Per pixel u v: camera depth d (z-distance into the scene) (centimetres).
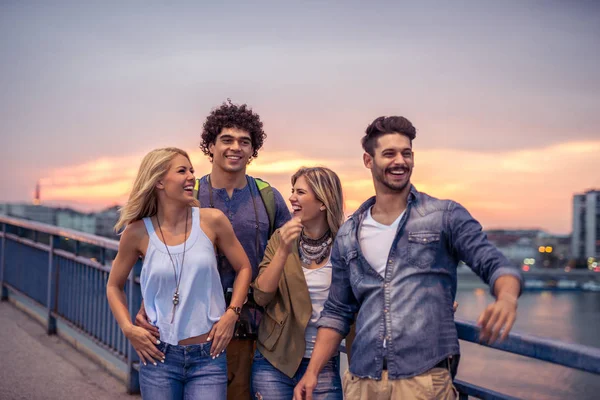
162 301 243
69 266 566
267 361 262
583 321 11012
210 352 243
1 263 814
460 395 213
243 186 292
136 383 427
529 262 17050
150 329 243
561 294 14475
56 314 591
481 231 192
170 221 248
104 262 485
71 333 572
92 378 462
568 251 17550
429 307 194
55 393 425
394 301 196
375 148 204
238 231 286
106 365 488
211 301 247
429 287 195
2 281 803
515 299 168
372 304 202
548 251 17638
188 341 241
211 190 288
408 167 201
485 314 169
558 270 16775
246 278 258
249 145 285
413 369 191
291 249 260
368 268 205
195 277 241
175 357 240
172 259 242
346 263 213
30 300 680
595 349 166
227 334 247
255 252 288
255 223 287
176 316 240
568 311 12138
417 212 201
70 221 15188
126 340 435
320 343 227
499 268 178
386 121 204
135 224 250
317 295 257
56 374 471
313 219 259
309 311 254
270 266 250
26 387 438
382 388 195
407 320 193
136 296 411
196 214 251
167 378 241
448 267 198
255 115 288
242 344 280
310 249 260
